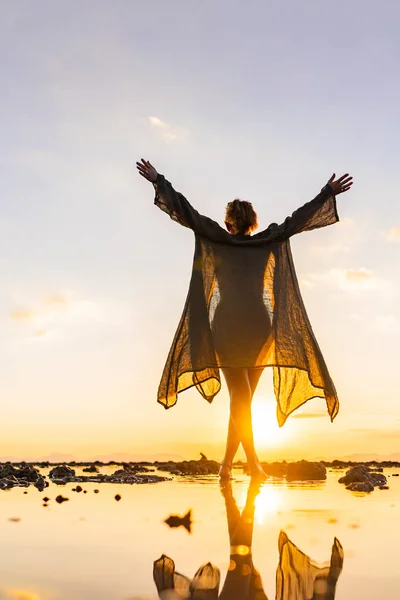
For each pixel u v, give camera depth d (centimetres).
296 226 592
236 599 139
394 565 175
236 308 575
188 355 582
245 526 257
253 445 596
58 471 621
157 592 144
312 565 175
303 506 341
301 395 617
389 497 400
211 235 584
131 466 945
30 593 143
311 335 596
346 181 610
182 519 281
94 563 178
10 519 278
